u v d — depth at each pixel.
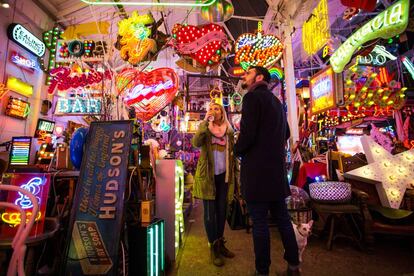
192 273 2.08
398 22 2.72
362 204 2.68
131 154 2.16
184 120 7.32
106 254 1.67
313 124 5.73
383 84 5.09
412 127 6.71
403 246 2.64
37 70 6.07
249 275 2.02
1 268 1.53
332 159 3.51
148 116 3.54
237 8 6.57
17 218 1.61
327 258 2.33
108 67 4.16
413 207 2.84
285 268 2.12
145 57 4.25
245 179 1.81
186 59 4.66
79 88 3.93
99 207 1.78
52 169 2.30
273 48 4.54
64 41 4.48
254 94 1.85
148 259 1.82
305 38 4.58
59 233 1.86
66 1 6.15
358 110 6.08
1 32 5.10
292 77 5.00
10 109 5.21
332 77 3.78
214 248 2.28
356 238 2.59
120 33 4.26
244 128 1.78
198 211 4.96
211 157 2.36
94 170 1.89
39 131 5.70
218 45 4.36
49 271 1.70
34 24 6.00
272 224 3.41
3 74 5.14
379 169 2.96
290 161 4.44
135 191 2.27
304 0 4.51
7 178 1.70
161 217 2.39
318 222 2.89
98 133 2.02
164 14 5.14
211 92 5.89
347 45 3.44
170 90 3.47
